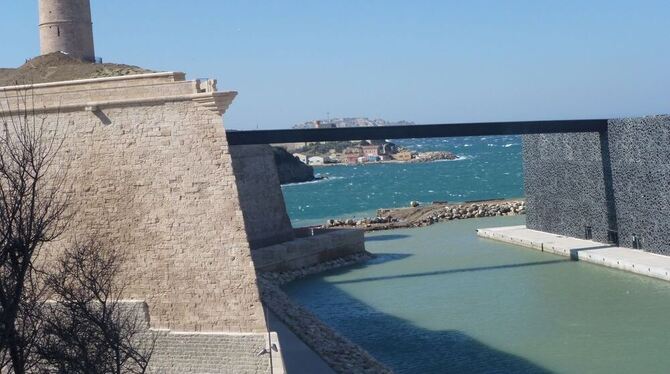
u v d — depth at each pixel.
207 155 33.12
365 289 57.56
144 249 34.00
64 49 77.31
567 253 64.25
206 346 33.25
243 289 32.91
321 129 56.25
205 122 33.06
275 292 49.78
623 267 56.62
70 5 77.00
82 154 34.69
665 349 38.66
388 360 39.38
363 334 44.62
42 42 77.88
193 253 33.47
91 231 34.56
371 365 36.69
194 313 33.50
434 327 45.31
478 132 60.81
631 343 39.88
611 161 62.38
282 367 32.53
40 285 31.78
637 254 58.81
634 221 60.16
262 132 54.19
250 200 64.50
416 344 41.97
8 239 20.22
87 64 76.25
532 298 50.88
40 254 34.41
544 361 37.81
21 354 20.25
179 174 33.50
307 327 41.72
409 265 66.69
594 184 65.31
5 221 21.19
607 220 63.88
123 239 34.25
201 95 32.81
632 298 48.72
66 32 77.12
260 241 65.00
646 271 54.03
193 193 33.38
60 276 30.23
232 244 32.97
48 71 74.44
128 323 31.39
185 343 33.53
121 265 34.09
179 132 33.44
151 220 33.91
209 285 33.31
